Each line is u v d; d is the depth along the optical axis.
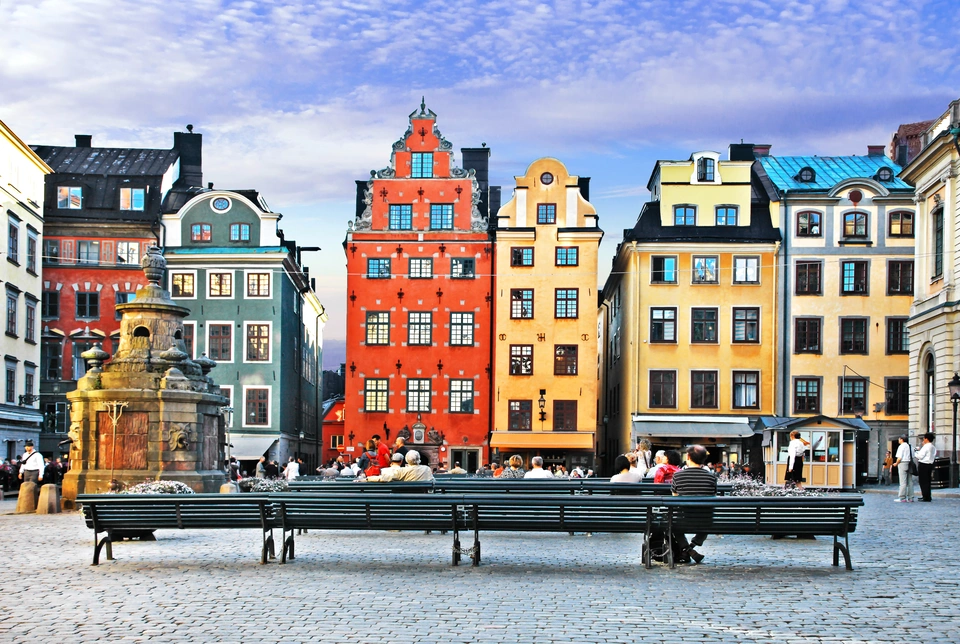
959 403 42.25
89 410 30.58
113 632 10.60
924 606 12.04
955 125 43.97
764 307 58.25
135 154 68.12
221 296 60.03
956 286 43.56
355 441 59.03
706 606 12.01
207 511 15.80
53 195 62.62
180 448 30.53
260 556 17.00
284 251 59.78
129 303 32.78
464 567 15.41
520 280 58.94
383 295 59.75
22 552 17.98
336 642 10.13
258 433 59.62
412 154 60.34
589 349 58.38
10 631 10.66
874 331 58.03
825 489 43.59
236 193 61.06
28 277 58.09
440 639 10.25
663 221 59.22
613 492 19.88
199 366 32.97
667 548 15.44
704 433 56.97
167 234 61.22
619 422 63.88
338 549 18.28
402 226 60.12
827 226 58.53
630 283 59.19
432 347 59.41
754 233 58.91
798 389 57.88
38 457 35.47
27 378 58.06
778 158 64.62
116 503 15.78
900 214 58.44
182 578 14.28
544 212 59.25
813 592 13.00
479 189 62.66
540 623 11.01
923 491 32.59
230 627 10.83
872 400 57.69
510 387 58.38
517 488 20.81
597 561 16.33
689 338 58.16
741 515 14.99
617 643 10.12
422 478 21.23
